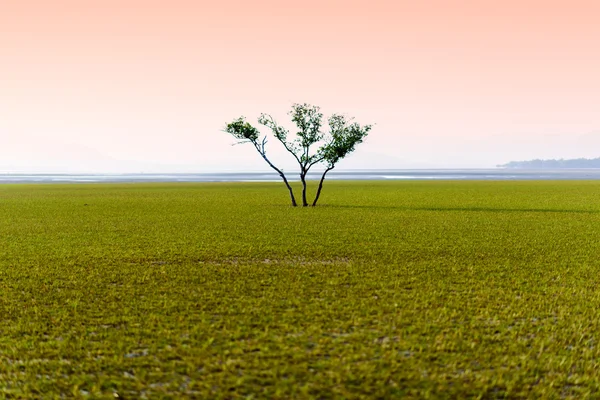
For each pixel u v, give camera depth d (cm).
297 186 7888
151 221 2998
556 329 1040
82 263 1727
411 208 3850
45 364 873
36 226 2772
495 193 5922
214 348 928
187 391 771
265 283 1429
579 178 13100
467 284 1426
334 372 824
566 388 790
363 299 1256
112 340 981
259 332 1015
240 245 2100
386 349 924
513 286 1400
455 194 5747
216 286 1394
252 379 803
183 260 1783
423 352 911
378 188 7219
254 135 3953
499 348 931
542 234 2419
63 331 1038
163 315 1134
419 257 1831
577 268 1647
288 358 885
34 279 1488
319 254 1894
